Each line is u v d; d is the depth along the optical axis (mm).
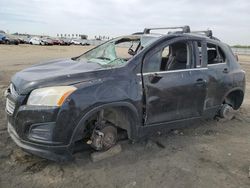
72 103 3348
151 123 4199
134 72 3955
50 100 3330
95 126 3863
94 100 3488
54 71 3826
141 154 4184
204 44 4957
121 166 3807
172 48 4539
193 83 4594
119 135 4328
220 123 5840
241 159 4266
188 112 4652
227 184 3539
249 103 7867
